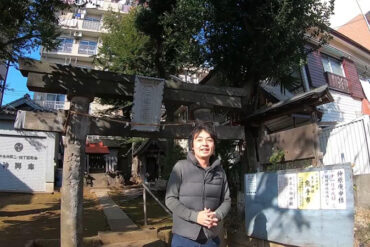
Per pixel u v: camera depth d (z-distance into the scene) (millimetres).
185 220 2729
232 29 7625
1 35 6836
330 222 3926
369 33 16344
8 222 8516
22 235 7031
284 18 6750
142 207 11375
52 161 15891
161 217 9266
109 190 18578
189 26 7559
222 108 7023
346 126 7605
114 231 7043
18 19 6172
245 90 6910
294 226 4402
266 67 7402
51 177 15672
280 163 6523
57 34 7383
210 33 7672
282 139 6418
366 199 4797
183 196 2789
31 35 6844
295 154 6086
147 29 11570
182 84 6320
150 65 15102
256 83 7828
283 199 4656
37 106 16781
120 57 15656
